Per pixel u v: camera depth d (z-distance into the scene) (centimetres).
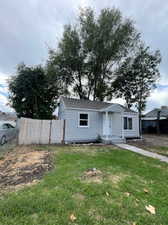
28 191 327
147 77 2019
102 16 1856
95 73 2083
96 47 1906
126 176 449
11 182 391
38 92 1573
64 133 1180
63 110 1315
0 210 254
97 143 1237
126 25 1873
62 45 1934
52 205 272
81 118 1268
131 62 2031
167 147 1083
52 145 1054
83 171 464
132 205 287
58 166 521
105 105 1462
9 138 1198
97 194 321
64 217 241
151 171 527
